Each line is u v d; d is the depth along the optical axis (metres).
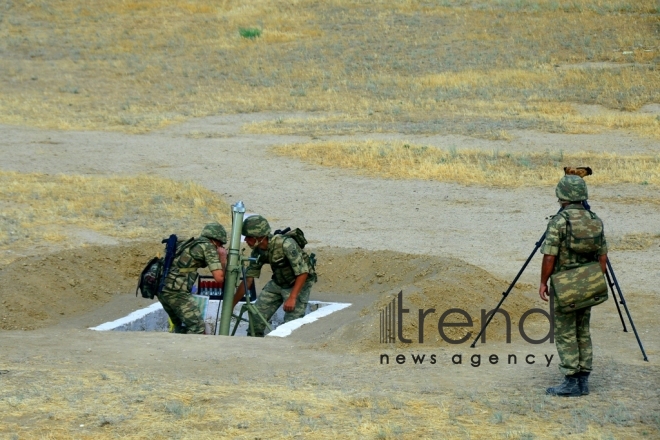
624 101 119.75
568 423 22.45
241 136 104.69
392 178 81.50
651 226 63.22
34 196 70.56
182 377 26.92
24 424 21.92
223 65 149.00
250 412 23.03
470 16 167.88
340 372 27.95
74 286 42.22
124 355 29.91
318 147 94.06
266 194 75.75
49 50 159.00
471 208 70.19
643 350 29.47
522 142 98.19
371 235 61.22
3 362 28.44
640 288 44.53
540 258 53.97
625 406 23.89
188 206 68.94
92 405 23.39
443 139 99.81
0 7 181.25
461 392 25.30
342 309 39.16
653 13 161.75
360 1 180.88
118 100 130.25
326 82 137.38
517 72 136.00
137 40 164.25
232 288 37.53
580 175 27.52
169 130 109.50
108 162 89.69
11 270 41.12
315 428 21.81
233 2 184.00
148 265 37.34
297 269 37.00
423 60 146.38
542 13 166.62
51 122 113.19
